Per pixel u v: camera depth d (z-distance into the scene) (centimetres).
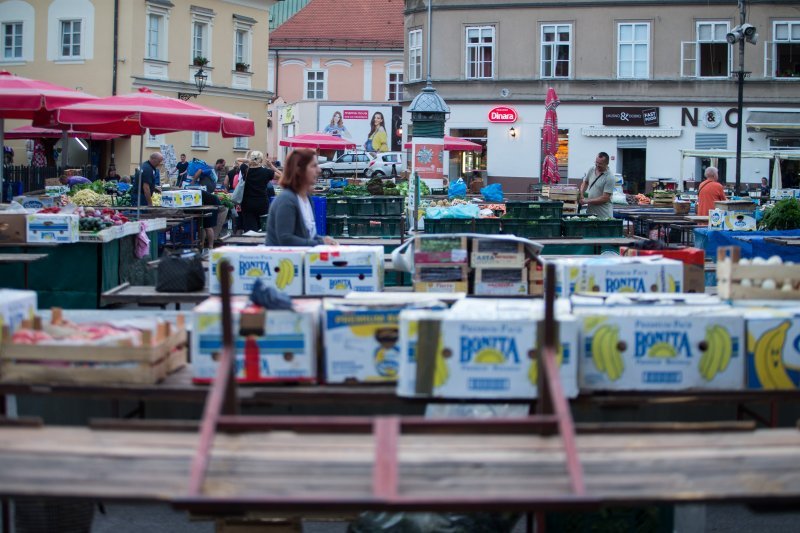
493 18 4525
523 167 4541
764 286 593
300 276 787
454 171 4619
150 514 669
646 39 4412
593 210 1655
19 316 579
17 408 656
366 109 5303
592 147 4484
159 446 416
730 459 408
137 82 4184
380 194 1744
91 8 4200
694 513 575
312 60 6631
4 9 4362
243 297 630
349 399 508
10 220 1120
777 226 1577
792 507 387
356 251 788
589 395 514
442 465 398
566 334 504
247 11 4831
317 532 643
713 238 1497
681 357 520
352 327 534
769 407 611
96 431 434
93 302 1154
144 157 4162
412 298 606
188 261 885
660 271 712
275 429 425
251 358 529
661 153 4428
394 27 6662
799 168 4375
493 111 4538
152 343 525
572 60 4466
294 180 867
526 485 382
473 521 529
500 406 553
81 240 1138
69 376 517
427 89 2636
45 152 3775
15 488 375
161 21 4316
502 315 513
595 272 712
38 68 4316
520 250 800
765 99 4362
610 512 528
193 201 1916
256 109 4931
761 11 4350
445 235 804
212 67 4603
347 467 395
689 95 4397
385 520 529
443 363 498
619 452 415
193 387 516
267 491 375
